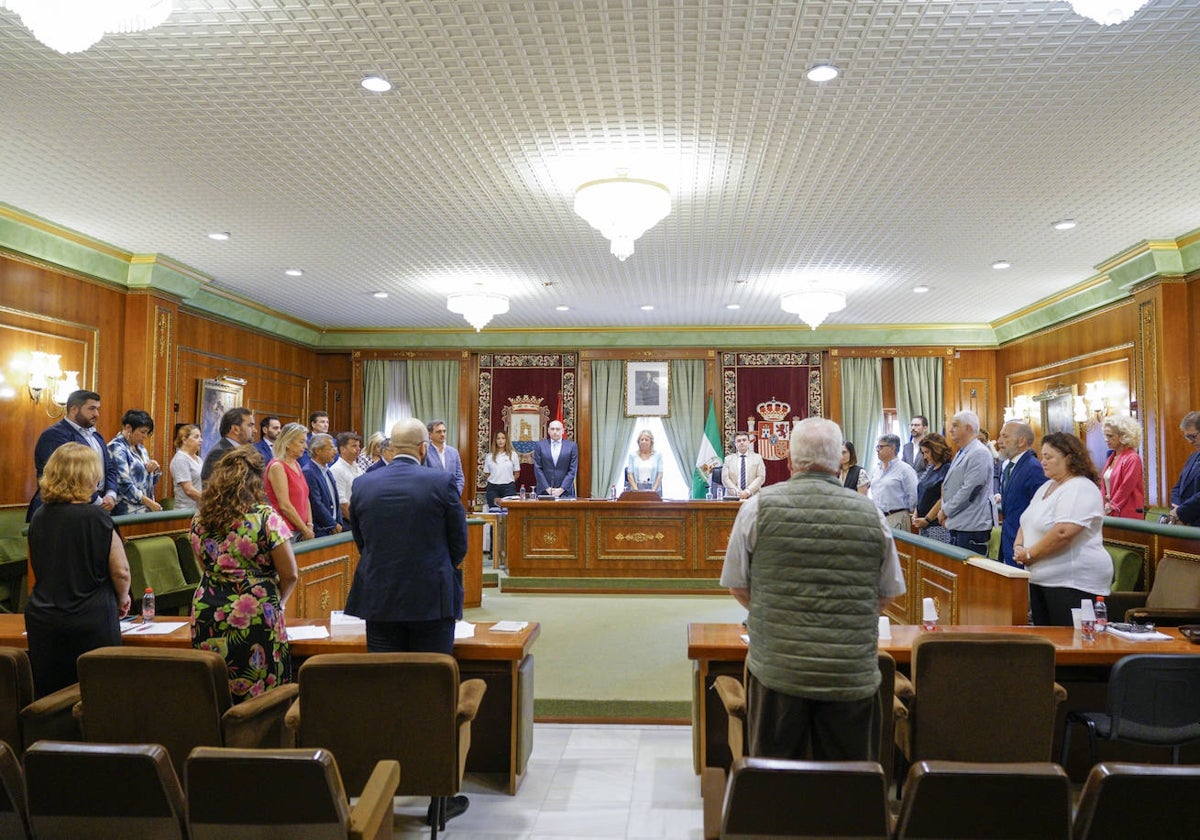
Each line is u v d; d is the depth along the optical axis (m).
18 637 3.73
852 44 3.92
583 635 6.55
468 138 5.06
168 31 3.82
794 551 2.56
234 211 6.55
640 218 5.63
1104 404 8.77
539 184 5.90
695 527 8.77
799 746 2.56
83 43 3.14
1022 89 4.36
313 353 12.47
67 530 3.31
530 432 12.41
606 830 3.30
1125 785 1.85
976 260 8.07
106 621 3.35
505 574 9.16
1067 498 4.10
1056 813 1.90
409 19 3.71
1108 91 4.38
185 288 8.55
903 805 1.93
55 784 2.04
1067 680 3.74
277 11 3.64
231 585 3.23
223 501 3.22
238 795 1.99
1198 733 3.07
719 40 3.88
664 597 8.53
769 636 2.57
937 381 11.91
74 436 5.98
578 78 4.27
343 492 7.46
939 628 3.93
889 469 7.49
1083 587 4.06
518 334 12.40
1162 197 6.11
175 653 2.85
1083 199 6.16
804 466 2.69
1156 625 4.53
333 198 6.22
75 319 7.40
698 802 3.57
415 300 10.20
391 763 2.41
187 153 5.31
